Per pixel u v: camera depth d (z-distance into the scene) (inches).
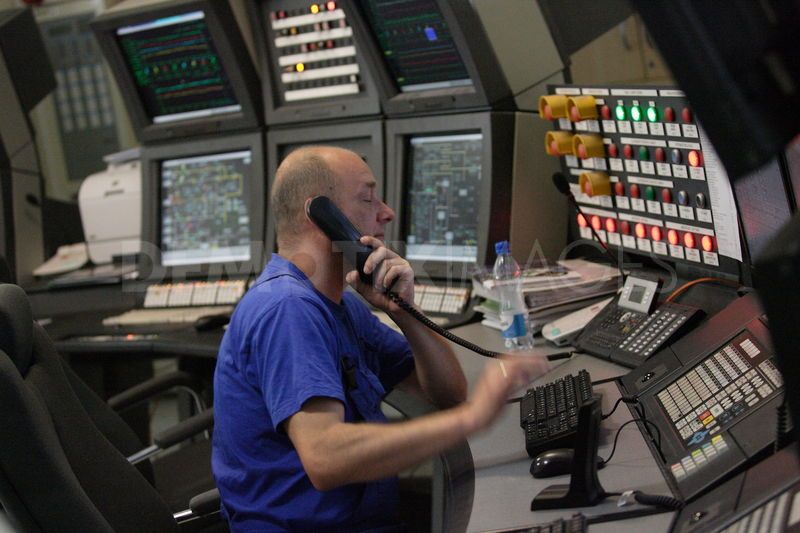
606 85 86.4
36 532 56.8
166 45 131.6
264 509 65.3
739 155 34.8
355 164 70.9
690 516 46.8
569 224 113.0
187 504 86.5
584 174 93.2
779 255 29.4
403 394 79.4
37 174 154.0
